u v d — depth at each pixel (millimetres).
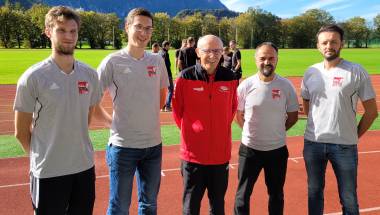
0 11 82812
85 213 3072
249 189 3951
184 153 3609
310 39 101938
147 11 3457
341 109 3549
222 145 3555
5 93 14352
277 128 3854
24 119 2801
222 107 3516
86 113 3006
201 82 3465
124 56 3461
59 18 2729
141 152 3539
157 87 3592
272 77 3908
